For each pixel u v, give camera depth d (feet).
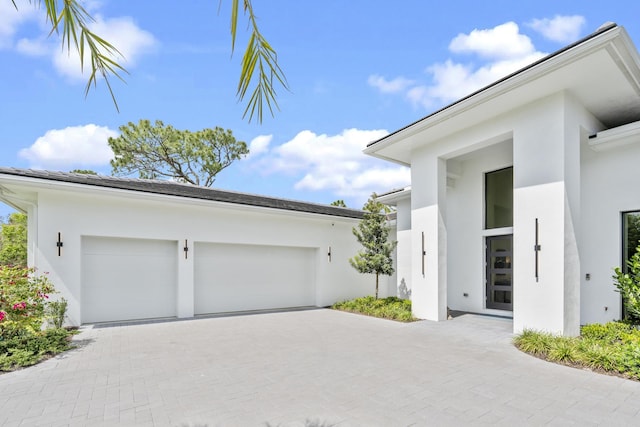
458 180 37.58
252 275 40.24
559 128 23.22
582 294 28.14
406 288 42.78
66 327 29.17
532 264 24.03
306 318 34.78
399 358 20.13
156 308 34.22
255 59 7.54
